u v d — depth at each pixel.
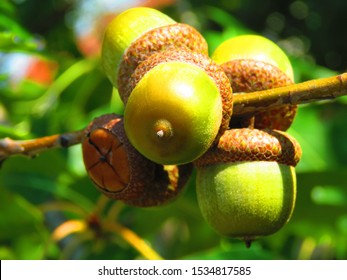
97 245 0.23
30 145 0.17
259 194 0.16
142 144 0.15
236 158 0.16
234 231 0.17
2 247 0.26
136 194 0.17
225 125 0.16
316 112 0.26
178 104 0.15
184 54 0.16
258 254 0.22
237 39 0.18
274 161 0.17
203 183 0.17
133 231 0.26
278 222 0.17
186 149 0.15
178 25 0.17
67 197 0.24
